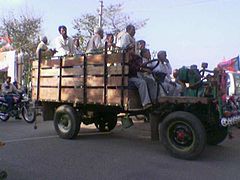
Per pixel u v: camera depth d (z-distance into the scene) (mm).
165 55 5160
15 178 3402
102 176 3494
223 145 5074
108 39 5590
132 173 3605
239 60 8555
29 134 5766
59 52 5891
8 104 7484
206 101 4035
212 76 4191
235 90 6418
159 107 4508
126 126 5031
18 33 21047
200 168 3816
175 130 4207
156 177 3484
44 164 3893
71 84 5223
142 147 4828
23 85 8828
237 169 3801
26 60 10062
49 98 5578
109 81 4711
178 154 4164
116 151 4570
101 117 5879
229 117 4148
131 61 4586
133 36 5352
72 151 4531
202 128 4039
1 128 6457
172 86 4855
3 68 10211
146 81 4605
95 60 4875
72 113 5254
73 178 3420
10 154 4324
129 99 4543
